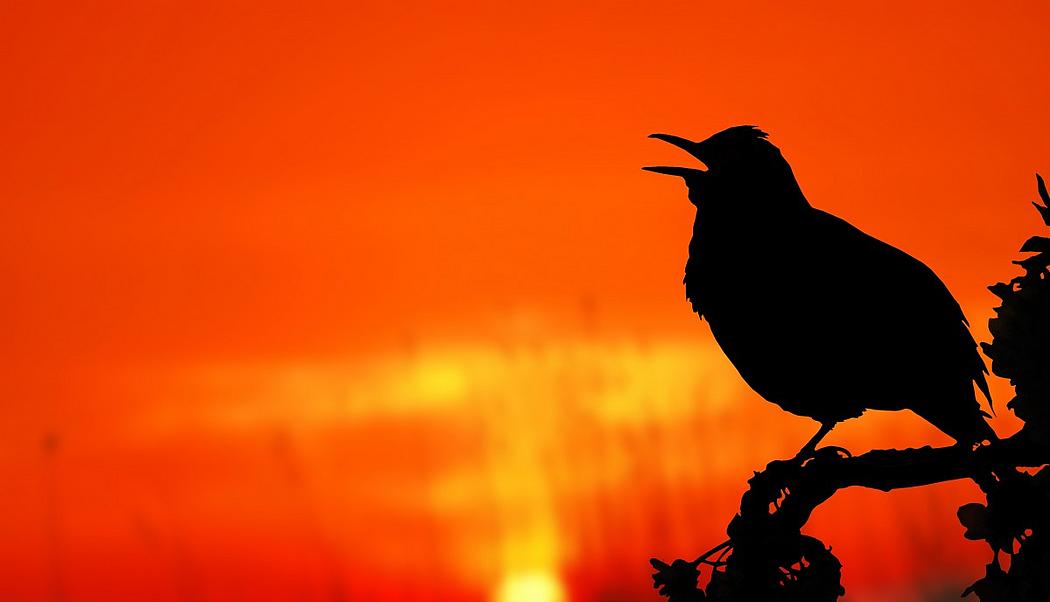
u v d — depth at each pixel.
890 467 5.06
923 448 4.88
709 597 5.14
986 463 4.80
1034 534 4.44
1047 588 4.37
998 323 4.48
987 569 4.47
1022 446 4.79
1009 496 4.47
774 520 5.22
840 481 5.18
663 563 5.17
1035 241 4.53
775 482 5.24
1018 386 4.45
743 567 5.16
